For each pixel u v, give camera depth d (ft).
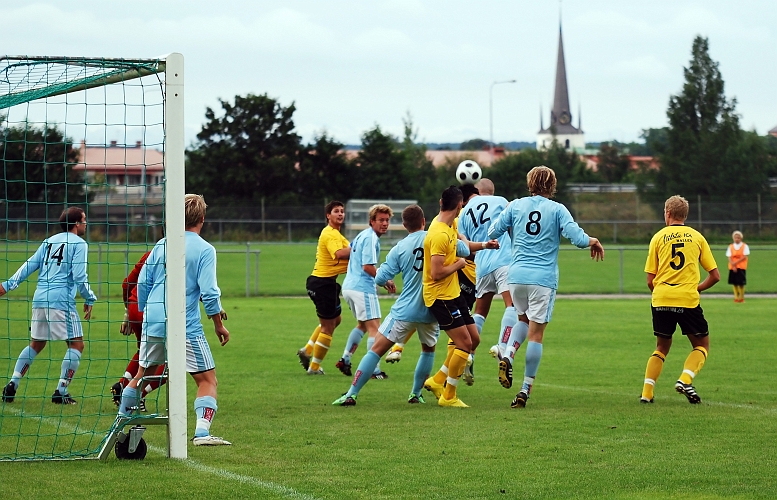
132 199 222.48
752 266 236.84
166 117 38.50
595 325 102.94
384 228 64.39
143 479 34.42
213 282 40.57
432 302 51.75
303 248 297.94
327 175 378.53
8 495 31.96
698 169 376.89
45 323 54.39
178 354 38.60
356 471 35.76
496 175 392.47
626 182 466.29
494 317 112.98
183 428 38.65
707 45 402.31
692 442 41.52
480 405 53.16
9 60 37.58
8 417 49.37
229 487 33.09
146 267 41.22
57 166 209.05
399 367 71.77
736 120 397.60
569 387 60.29
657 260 54.19
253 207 315.37
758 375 65.10
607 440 41.96
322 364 73.36
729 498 31.81
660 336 53.62
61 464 37.35
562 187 387.75
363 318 64.64
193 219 41.22
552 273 53.06
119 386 53.67
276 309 122.93
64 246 54.85
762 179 373.40
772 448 40.16
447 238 51.21
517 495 32.09
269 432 44.16
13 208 231.50
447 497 31.81
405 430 44.68
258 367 70.54
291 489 32.81
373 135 384.68
